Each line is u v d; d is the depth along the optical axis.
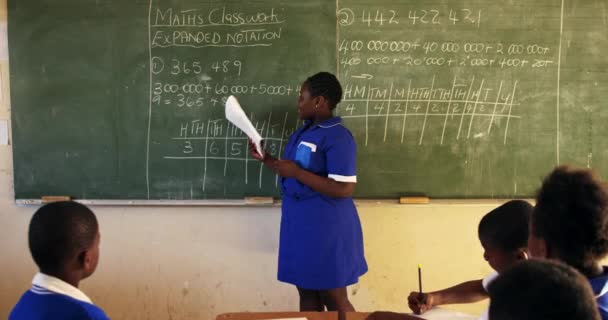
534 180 2.57
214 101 2.52
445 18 2.49
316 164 2.12
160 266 2.63
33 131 2.53
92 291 2.64
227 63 2.50
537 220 1.03
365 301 2.66
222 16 2.48
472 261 2.64
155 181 2.56
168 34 2.49
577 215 0.97
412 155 2.55
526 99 2.54
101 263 2.63
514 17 2.50
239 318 1.48
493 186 2.57
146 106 2.52
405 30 2.49
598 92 2.54
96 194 2.56
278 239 2.62
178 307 2.65
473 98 2.53
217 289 2.64
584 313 0.68
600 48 2.52
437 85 2.52
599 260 0.99
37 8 2.49
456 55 2.51
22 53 2.50
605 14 2.51
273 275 2.63
